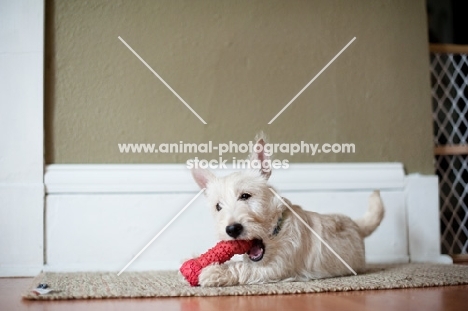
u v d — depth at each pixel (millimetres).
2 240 1650
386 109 1860
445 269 1518
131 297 1142
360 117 1844
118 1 1760
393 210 1803
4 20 1694
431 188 1822
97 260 1682
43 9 1707
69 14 1739
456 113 1997
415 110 1876
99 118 1734
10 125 1680
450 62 2008
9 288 1378
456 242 1953
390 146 1854
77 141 1724
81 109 1729
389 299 1096
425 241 1812
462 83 2008
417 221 1812
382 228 1794
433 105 1978
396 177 1809
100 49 1746
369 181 1792
